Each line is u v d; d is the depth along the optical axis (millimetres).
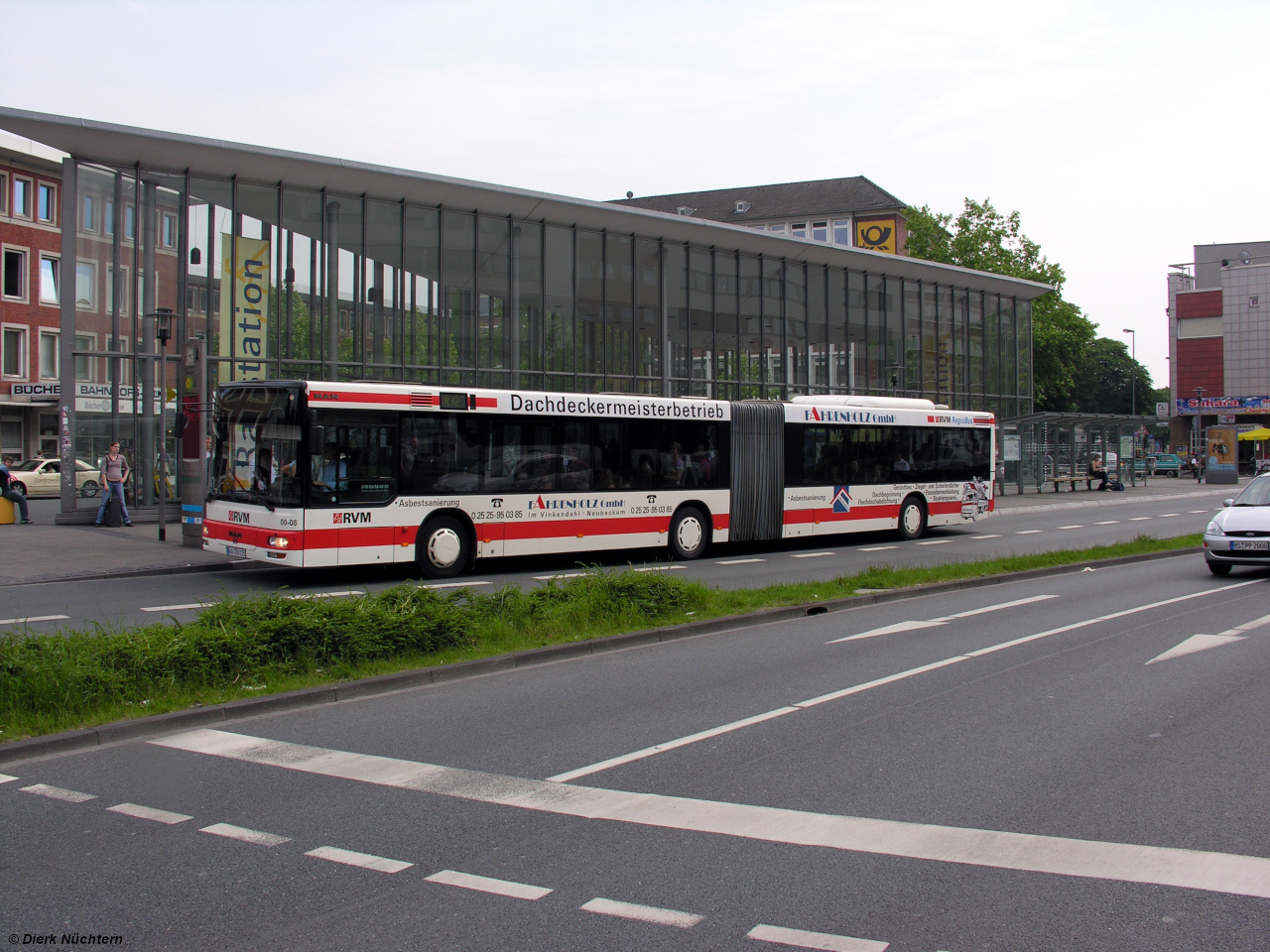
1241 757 6305
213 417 15711
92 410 23656
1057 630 11180
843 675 8797
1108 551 18609
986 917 4047
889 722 7195
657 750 6516
